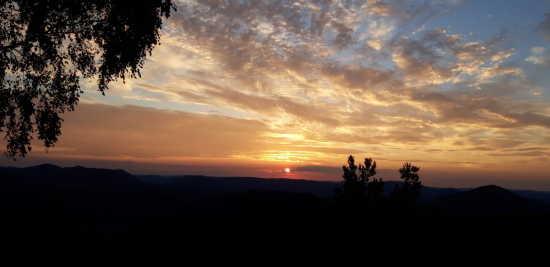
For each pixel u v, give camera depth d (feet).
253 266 55.47
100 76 41.55
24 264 59.82
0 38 36.11
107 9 38.75
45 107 40.45
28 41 37.04
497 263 50.75
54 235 81.25
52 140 41.14
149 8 37.91
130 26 38.68
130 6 36.91
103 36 39.24
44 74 39.70
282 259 55.67
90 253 69.46
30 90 38.83
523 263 51.80
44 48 37.55
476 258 52.13
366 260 49.55
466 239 61.26
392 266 47.70
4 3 35.45
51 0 35.58
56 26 37.32
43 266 59.06
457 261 50.26
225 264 59.36
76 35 39.27
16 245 72.02
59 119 41.19
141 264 61.00
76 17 37.60
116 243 77.97
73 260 63.77
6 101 37.50
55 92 40.24
